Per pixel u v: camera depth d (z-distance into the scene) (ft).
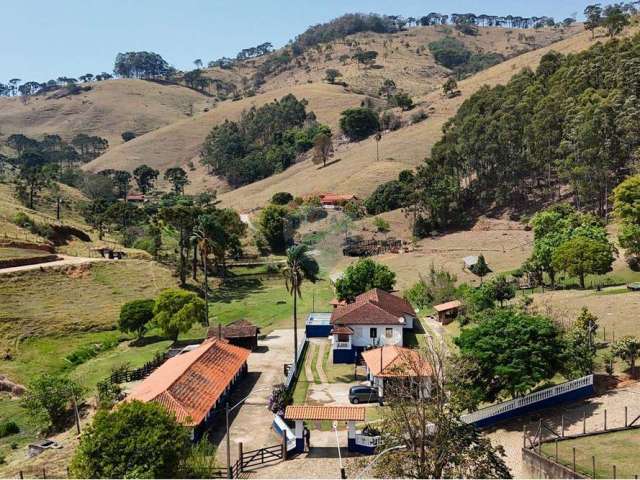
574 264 273.75
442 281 299.99
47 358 263.49
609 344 198.29
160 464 117.50
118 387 203.31
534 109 477.77
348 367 226.17
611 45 521.24
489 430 161.38
